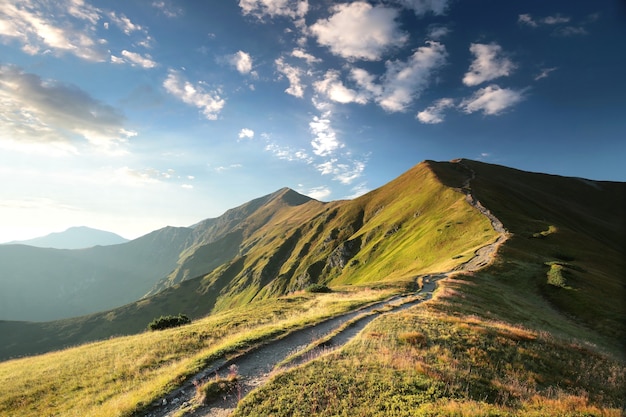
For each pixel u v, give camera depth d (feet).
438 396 48.73
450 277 171.83
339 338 80.43
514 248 218.59
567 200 597.11
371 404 46.24
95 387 66.49
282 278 636.07
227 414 47.75
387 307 114.52
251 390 53.72
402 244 372.79
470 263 208.33
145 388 58.75
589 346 104.17
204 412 49.08
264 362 66.33
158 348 85.20
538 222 293.02
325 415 44.32
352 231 631.15
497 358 70.54
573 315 146.92
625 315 138.31
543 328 117.08
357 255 481.05
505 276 180.14
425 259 287.07
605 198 625.82
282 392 50.37
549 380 66.74
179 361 74.54
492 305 129.80
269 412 45.75
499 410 44.70
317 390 50.11
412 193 541.34
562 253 219.20
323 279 523.29
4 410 61.16
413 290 155.94
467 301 126.52
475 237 268.00
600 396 64.34
